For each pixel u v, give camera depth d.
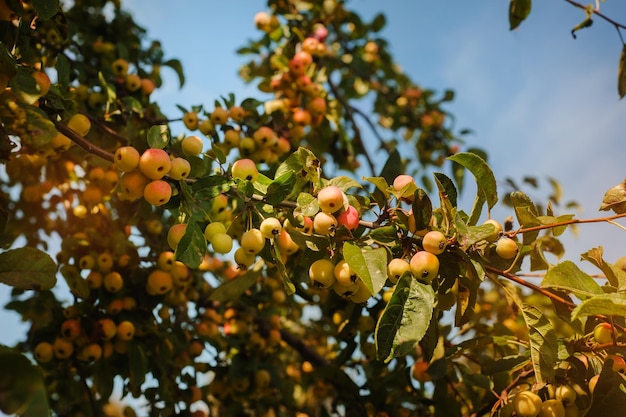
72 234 1.09
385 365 0.96
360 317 0.93
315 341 1.41
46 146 0.71
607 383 0.67
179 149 0.94
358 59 1.66
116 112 0.92
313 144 1.31
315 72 1.25
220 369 1.14
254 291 1.20
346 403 1.03
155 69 1.31
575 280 0.65
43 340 0.95
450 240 0.65
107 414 1.34
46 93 0.70
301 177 0.73
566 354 0.70
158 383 0.99
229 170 0.72
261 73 1.49
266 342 1.18
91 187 0.97
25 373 0.47
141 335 0.96
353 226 0.68
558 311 0.71
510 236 0.69
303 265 0.71
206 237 0.69
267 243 0.71
